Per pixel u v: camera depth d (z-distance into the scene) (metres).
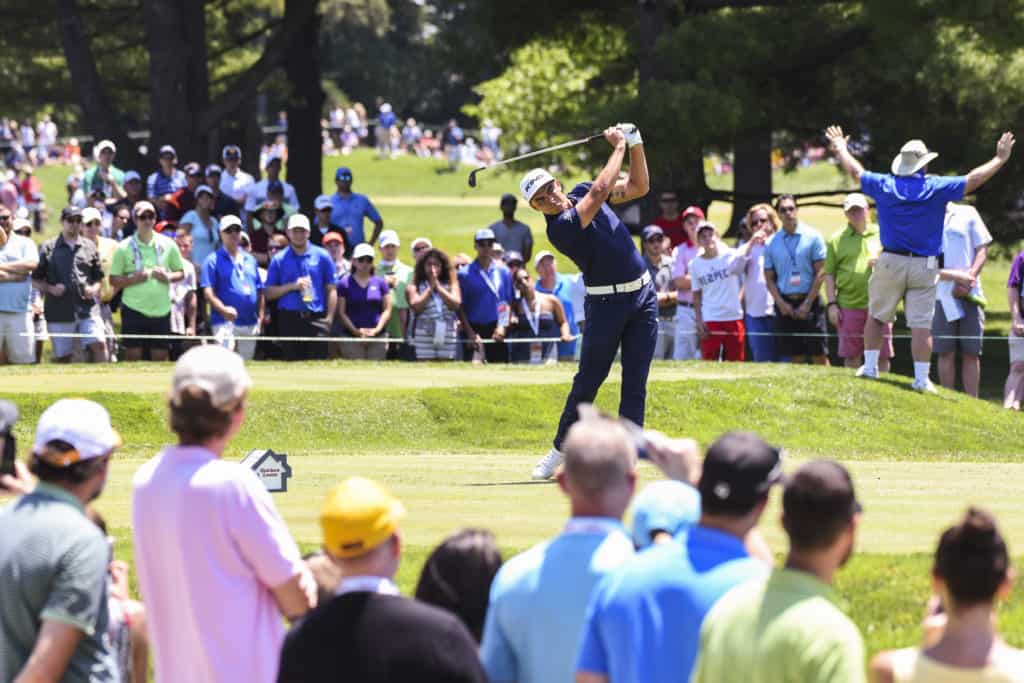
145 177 65.19
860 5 54.62
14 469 12.75
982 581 8.98
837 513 9.10
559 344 42.00
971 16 50.81
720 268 39.56
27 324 38.38
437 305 39.66
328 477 22.38
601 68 66.19
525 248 47.31
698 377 33.81
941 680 9.06
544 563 10.28
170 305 40.66
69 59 64.56
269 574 11.22
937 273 32.28
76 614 11.00
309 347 40.91
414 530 17.44
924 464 24.70
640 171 21.08
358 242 49.84
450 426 30.62
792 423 31.61
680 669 9.41
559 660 10.11
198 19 66.56
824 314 40.94
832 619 8.86
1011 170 56.97
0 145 129.00
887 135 58.69
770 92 57.56
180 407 11.28
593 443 10.24
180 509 11.09
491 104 64.69
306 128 77.19
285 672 9.72
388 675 9.48
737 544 9.67
